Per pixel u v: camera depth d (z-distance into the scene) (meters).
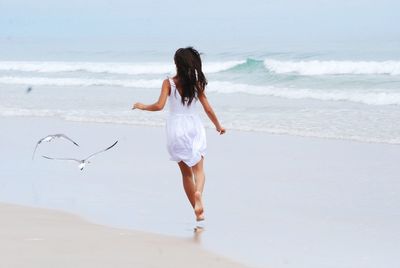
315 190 9.42
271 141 13.87
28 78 32.50
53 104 22.16
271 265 6.04
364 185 9.68
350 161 11.53
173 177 10.41
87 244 6.55
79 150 13.36
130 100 22.67
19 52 56.44
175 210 8.31
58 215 7.99
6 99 24.23
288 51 39.69
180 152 7.68
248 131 15.24
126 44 61.66
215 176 10.59
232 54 39.97
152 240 6.82
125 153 12.81
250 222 7.71
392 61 26.98
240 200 8.90
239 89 23.64
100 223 7.58
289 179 10.22
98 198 9.02
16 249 6.31
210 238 6.98
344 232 7.25
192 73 7.59
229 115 17.80
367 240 6.92
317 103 19.50
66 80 30.84
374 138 13.57
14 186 9.97
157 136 14.91
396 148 12.55
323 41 50.81
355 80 24.05
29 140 14.91
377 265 6.09
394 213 8.09
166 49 51.81
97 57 48.22
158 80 29.09
